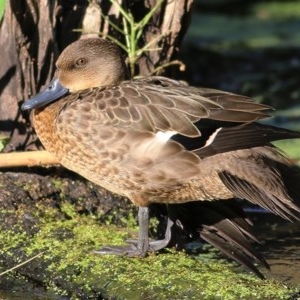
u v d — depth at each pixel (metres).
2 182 11.08
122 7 11.86
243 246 10.10
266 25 22.09
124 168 9.75
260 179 9.52
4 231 10.42
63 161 10.26
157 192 9.85
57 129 10.02
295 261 10.62
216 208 10.36
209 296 9.16
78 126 9.84
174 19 12.03
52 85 10.68
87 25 11.84
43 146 11.48
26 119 11.59
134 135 9.66
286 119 15.80
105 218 11.20
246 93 17.50
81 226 10.66
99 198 11.34
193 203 10.41
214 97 9.79
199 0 23.56
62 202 11.17
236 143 9.49
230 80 18.22
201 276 9.56
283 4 23.67
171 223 10.30
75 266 9.83
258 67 19.03
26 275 9.97
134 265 9.79
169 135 9.61
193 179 9.70
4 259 10.12
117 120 9.72
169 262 9.89
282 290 9.35
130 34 11.96
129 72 11.48
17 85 11.55
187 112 9.64
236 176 9.54
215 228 10.30
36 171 11.45
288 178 9.89
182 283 9.39
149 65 12.10
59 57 10.73
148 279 9.48
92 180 10.15
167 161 9.63
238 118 9.60
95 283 9.60
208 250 10.88
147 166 9.68
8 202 10.77
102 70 10.71
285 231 11.65
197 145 9.55
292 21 22.44
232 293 9.21
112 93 9.91
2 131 11.60
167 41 12.12
